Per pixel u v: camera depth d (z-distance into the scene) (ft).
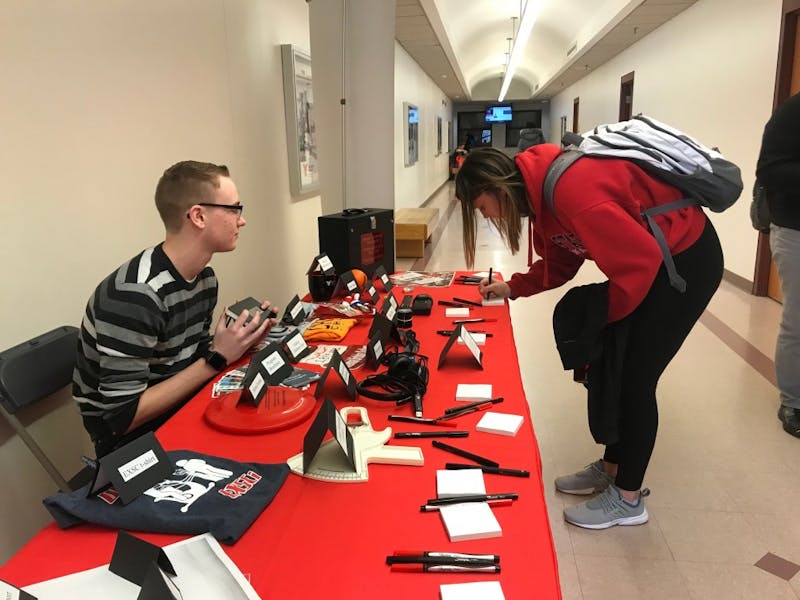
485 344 5.63
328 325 6.09
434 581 2.58
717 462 7.75
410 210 26.68
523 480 3.34
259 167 10.28
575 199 4.77
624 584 5.73
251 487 3.22
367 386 4.64
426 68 38.65
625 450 6.14
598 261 4.80
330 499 3.19
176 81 7.54
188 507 3.02
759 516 6.66
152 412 4.46
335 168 13.29
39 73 5.24
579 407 9.52
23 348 4.76
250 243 9.93
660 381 10.27
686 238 5.17
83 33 5.80
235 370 5.10
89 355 4.55
